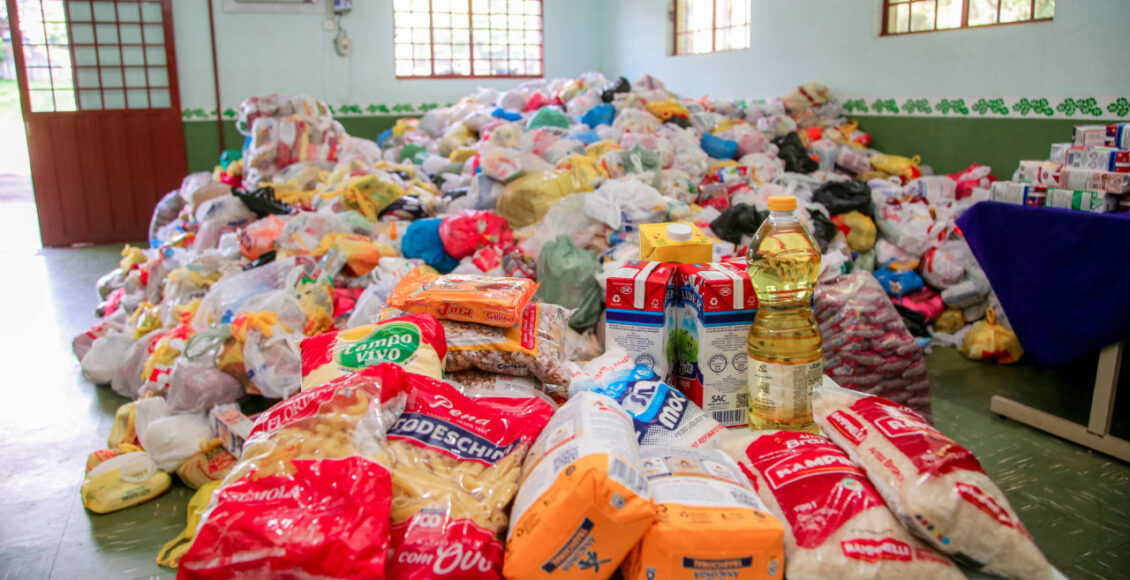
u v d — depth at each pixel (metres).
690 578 0.90
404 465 0.99
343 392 1.01
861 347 2.34
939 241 3.65
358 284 3.06
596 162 3.61
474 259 3.07
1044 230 2.54
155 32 6.30
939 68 4.49
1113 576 1.82
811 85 5.22
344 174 4.00
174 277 3.33
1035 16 3.96
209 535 0.87
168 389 2.56
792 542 0.98
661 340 1.40
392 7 6.98
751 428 1.33
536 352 1.34
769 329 1.30
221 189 4.42
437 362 1.21
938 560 0.97
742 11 6.05
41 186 6.16
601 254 3.14
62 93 6.14
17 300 4.56
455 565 0.88
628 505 0.88
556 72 7.77
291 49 6.71
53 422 2.85
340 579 0.84
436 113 6.25
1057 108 3.84
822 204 3.89
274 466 0.94
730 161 4.41
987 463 2.38
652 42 7.07
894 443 1.06
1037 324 2.61
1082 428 2.48
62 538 2.08
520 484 1.02
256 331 2.50
